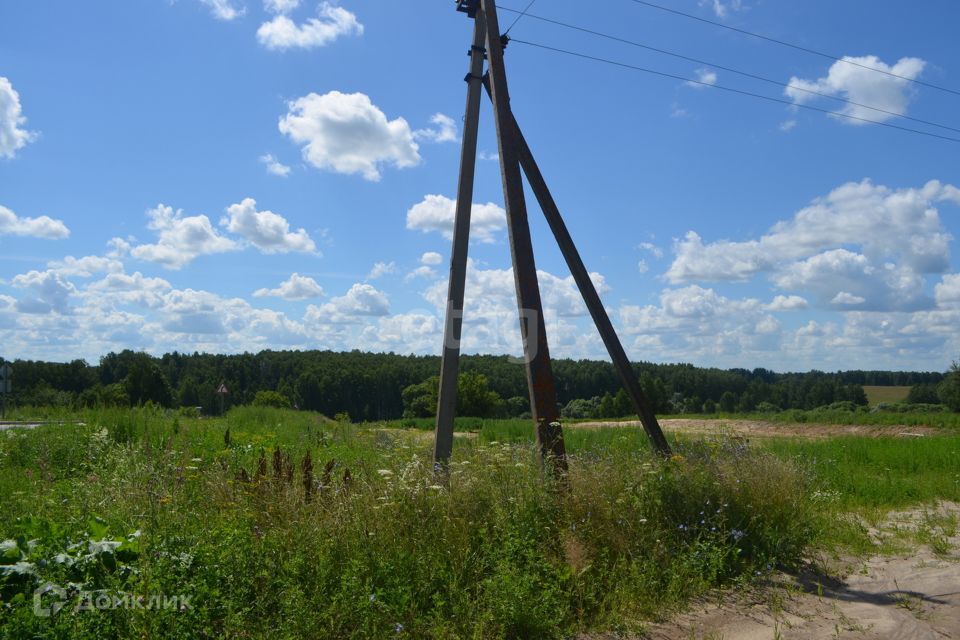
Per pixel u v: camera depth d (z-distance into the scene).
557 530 5.57
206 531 4.93
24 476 8.70
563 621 4.59
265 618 3.99
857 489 10.43
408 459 7.79
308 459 6.48
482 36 9.11
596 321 9.08
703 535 6.20
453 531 5.21
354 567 4.41
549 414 7.29
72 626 3.47
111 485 6.33
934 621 4.73
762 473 7.42
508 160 8.11
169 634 3.58
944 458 13.75
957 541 7.22
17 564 3.95
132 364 74.12
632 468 6.83
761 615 4.94
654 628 4.66
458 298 8.55
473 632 4.16
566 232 9.03
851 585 5.76
